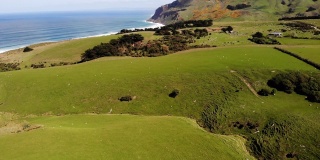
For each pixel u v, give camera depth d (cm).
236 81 6688
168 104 6309
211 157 4116
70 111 6366
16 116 6238
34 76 8269
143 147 4150
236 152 4419
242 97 6091
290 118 5197
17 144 4041
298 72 6694
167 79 7162
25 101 6888
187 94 6538
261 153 4612
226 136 5012
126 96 6669
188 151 4184
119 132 4656
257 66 7269
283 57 8000
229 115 5588
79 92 7038
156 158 3884
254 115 5475
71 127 5019
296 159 4397
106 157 3759
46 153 3747
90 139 4300
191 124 5381
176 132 4809
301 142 4650
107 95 6806
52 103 6706
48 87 7406
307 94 5950
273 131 4984
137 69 8025
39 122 5606
